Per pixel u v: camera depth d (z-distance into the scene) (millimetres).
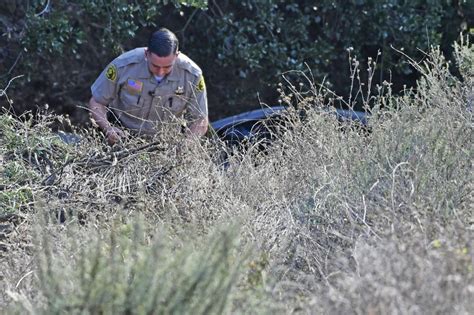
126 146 16500
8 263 13531
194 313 10281
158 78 17766
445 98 16422
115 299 10297
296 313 11352
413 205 13477
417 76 29141
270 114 19688
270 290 11516
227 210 14625
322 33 29734
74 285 10984
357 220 13945
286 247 13648
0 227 14719
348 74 29609
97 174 15930
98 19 27234
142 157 16156
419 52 28844
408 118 15984
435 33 28500
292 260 13297
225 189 15477
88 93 30094
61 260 12164
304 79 28781
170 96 17922
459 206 14250
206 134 18641
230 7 28891
